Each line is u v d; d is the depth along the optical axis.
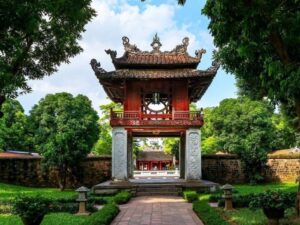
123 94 31.44
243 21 12.56
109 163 37.09
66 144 32.59
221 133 44.69
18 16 12.49
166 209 19.42
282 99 19.98
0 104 16.89
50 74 21.08
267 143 41.84
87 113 34.12
